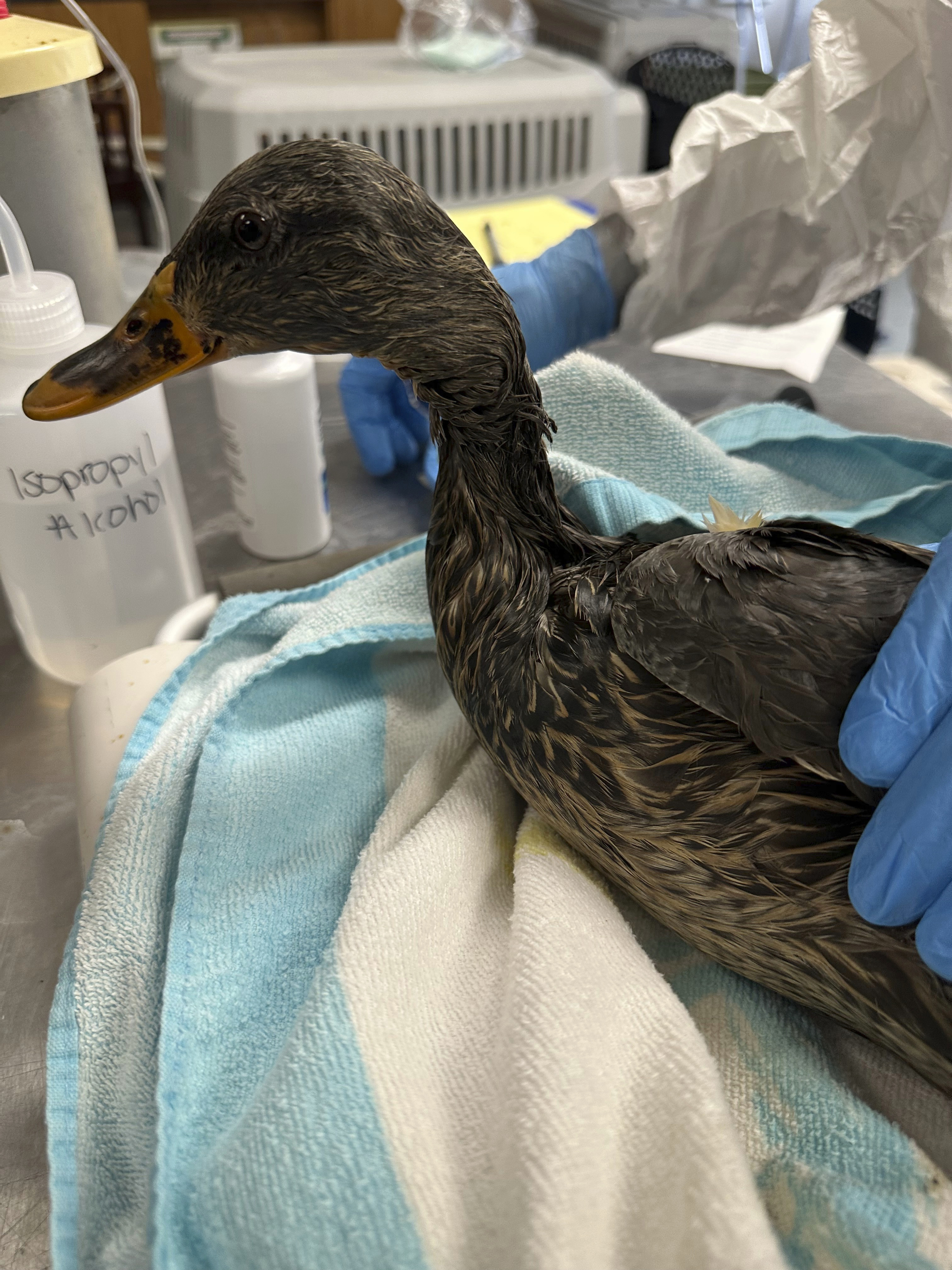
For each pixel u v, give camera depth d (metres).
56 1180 0.42
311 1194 0.38
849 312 1.26
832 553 0.40
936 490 0.70
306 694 0.65
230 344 0.48
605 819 0.45
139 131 1.12
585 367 0.71
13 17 0.75
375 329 0.45
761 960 0.45
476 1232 0.38
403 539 0.86
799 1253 0.39
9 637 0.80
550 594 0.49
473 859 0.52
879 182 0.84
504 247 1.09
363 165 0.42
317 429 0.81
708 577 0.39
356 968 0.45
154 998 0.49
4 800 0.66
